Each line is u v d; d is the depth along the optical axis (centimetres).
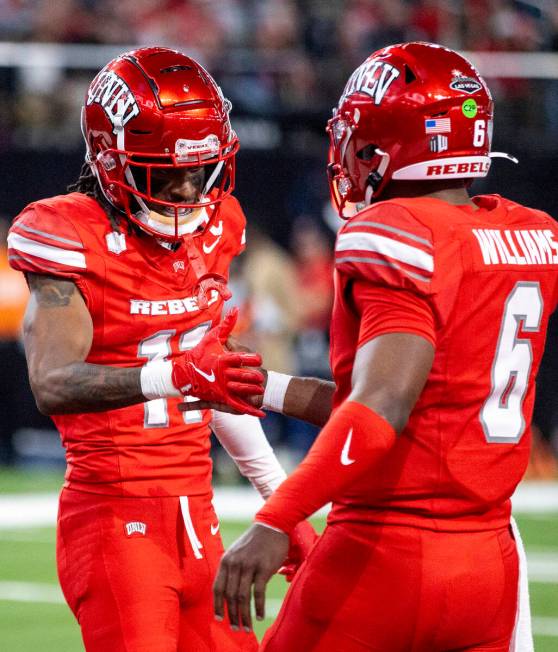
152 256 1016
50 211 996
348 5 3803
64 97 3481
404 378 749
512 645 861
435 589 792
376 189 861
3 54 3475
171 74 1001
